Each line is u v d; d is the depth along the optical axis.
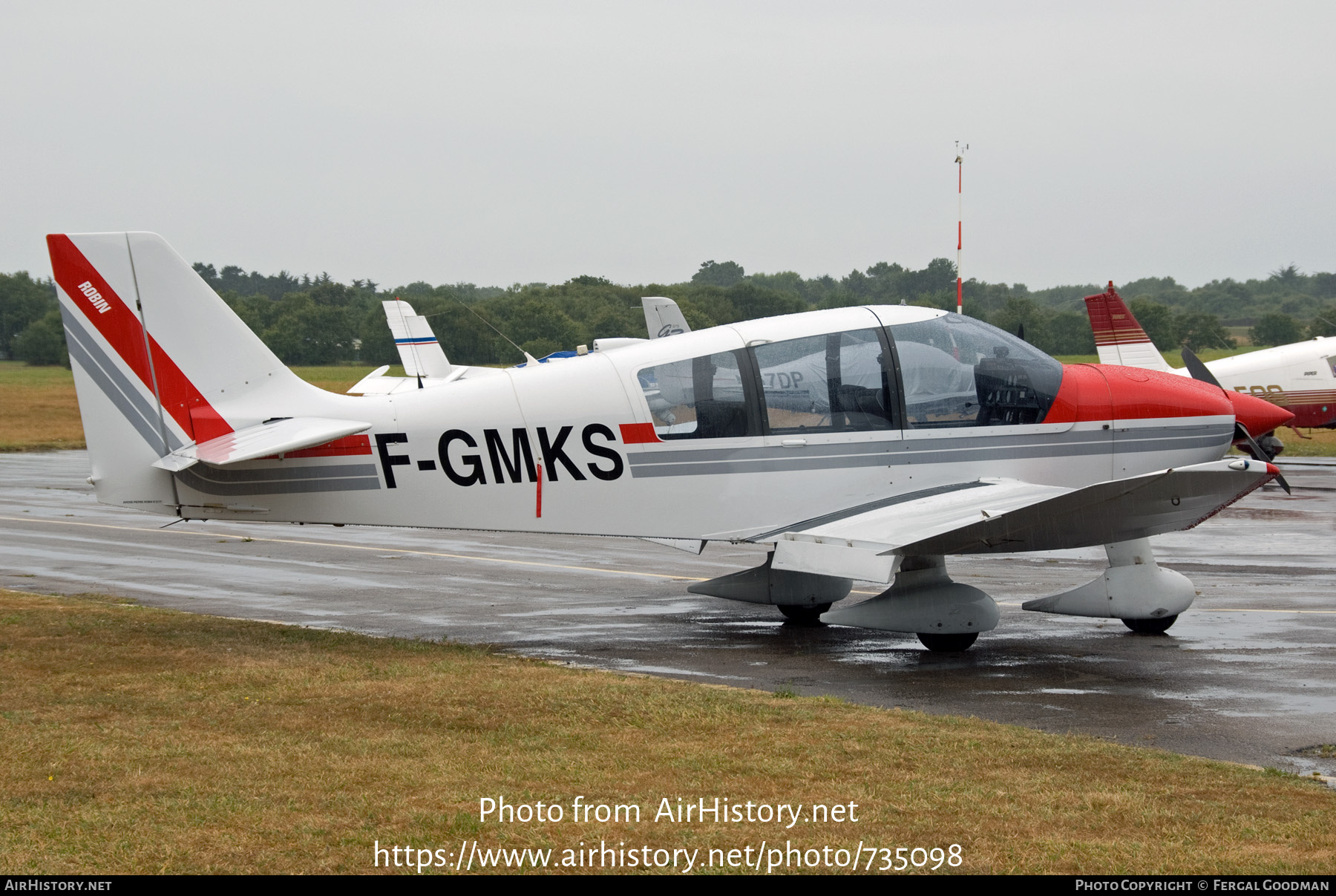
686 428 12.38
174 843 6.30
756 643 12.84
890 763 7.78
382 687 9.84
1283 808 6.93
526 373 12.52
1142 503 10.97
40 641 11.68
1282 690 10.47
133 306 11.90
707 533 12.56
